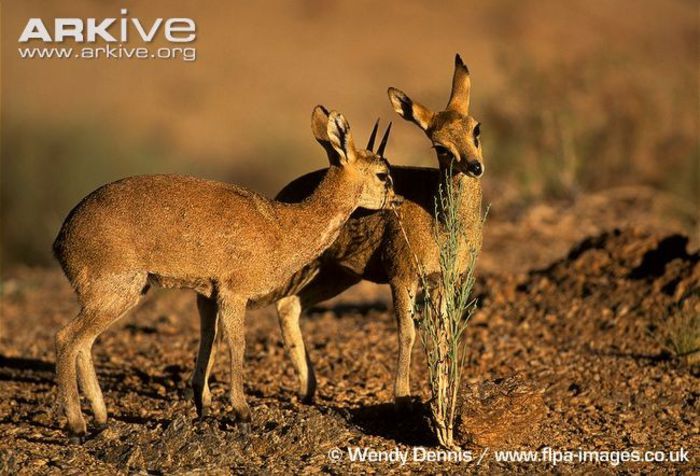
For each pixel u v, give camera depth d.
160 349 24.36
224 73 80.75
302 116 73.56
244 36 87.19
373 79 79.31
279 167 62.22
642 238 25.72
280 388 20.69
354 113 68.06
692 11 90.56
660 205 36.50
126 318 28.45
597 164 40.03
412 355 22.42
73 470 15.52
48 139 52.16
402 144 42.72
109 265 16.70
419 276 18.20
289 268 17.61
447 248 16.67
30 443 17.11
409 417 18.23
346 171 17.67
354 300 30.33
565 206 36.72
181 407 19.23
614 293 24.16
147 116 71.56
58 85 73.88
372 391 20.20
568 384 20.30
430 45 85.25
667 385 19.94
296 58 84.00
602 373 20.73
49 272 37.91
